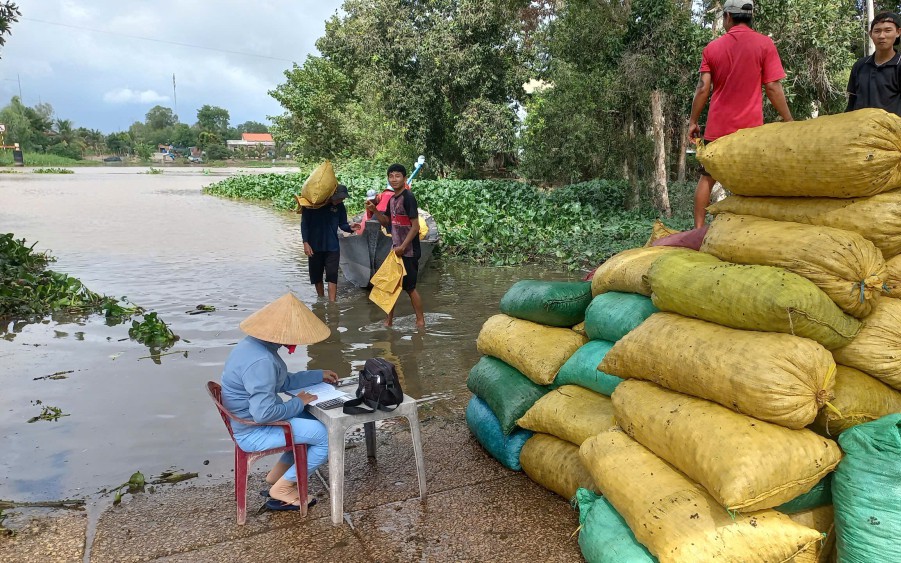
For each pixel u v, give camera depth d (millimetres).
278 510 3738
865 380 2930
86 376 6031
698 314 3117
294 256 12797
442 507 3764
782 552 2668
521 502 3820
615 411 3398
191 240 14953
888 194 2873
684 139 23297
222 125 184375
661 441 2996
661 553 2703
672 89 16875
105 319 8141
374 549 3334
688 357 2961
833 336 2787
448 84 26609
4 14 10430
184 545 3375
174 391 5660
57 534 3469
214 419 5082
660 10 16156
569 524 3570
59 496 3910
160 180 45156
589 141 21156
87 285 10023
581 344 4180
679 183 22391
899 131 2727
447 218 16094
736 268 3006
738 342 2832
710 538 2656
